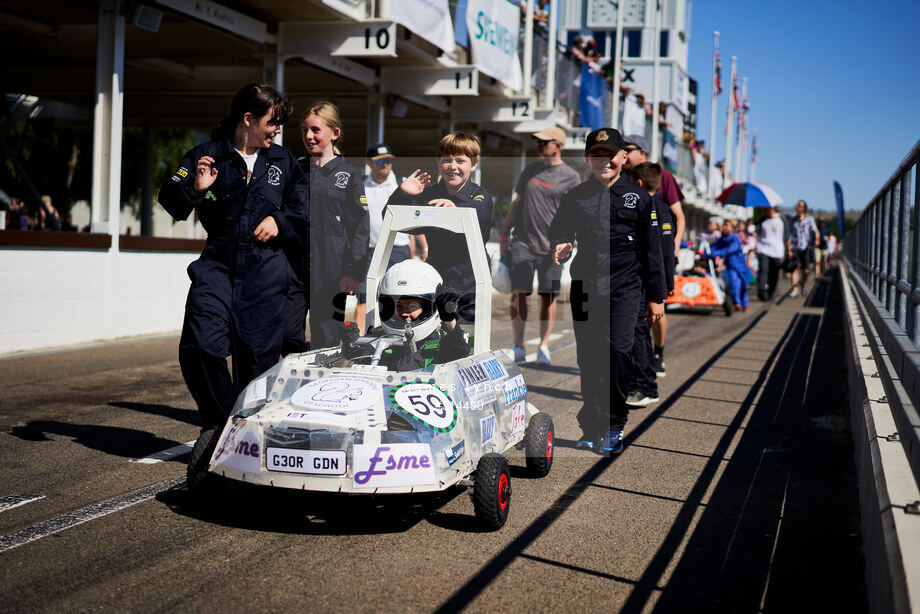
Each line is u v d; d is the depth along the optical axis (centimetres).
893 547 328
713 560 434
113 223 1152
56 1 1285
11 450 608
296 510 495
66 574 392
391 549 437
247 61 1719
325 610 362
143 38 1502
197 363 520
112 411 741
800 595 393
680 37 5784
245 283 532
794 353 1241
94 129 1141
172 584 385
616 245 614
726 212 5250
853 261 1870
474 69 1633
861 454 548
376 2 1338
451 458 452
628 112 2564
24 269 1024
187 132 3269
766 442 694
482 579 401
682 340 1388
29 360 975
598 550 444
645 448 667
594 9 4541
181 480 547
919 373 386
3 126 2094
